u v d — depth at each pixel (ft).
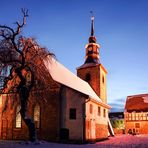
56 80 90.94
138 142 89.40
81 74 142.10
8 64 72.59
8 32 71.61
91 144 81.66
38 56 75.36
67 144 77.92
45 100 85.20
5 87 74.08
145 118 174.50
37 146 65.21
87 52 149.79
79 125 86.17
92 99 93.66
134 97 196.24
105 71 147.02
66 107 88.43
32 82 74.18
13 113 95.20
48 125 87.35
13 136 93.40
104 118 116.67
